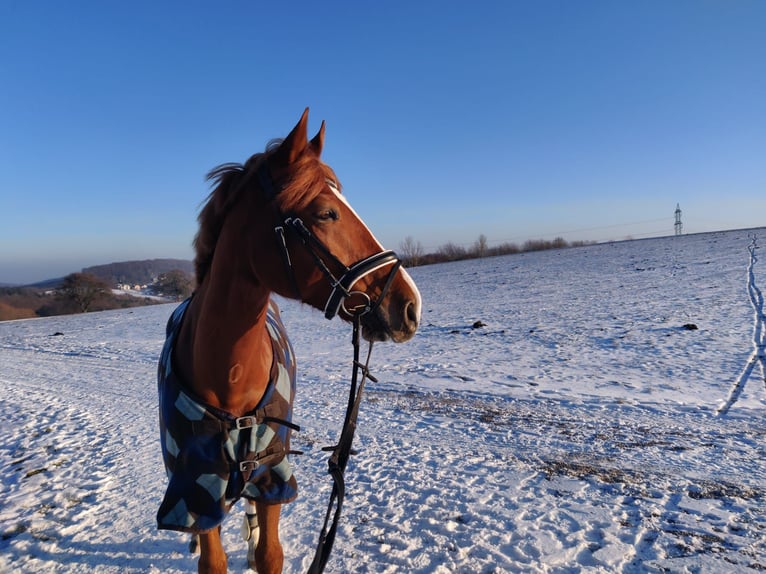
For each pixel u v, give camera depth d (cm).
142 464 535
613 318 1434
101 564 351
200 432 218
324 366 1073
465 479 465
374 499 430
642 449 533
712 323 1261
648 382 823
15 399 887
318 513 409
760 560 324
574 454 523
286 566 339
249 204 204
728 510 391
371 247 207
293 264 198
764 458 496
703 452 518
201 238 224
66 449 594
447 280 3105
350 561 340
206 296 213
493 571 323
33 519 416
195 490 215
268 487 236
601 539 354
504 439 578
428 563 334
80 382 1019
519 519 386
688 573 313
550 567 324
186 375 230
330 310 200
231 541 374
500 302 1975
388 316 204
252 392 227
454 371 969
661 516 385
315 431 623
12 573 343
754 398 708
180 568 344
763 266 2245
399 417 681
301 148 205
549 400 746
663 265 2661
